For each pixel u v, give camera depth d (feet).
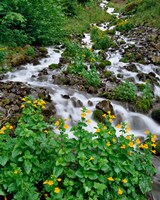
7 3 33.91
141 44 43.39
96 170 12.27
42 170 12.67
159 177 16.55
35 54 34.63
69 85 27.63
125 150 13.21
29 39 37.68
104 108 23.03
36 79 28.48
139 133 22.27
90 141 12.80
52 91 25.38
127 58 37.22
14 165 11.89
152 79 31.30
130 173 12.90
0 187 11.95
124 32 55.26
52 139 13.30
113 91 26.94
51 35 40.63
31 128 12.89
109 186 12.59
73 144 13.00
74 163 13.00
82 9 70.79
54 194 11.75
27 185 11.51
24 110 13.66
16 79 28.09
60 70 30.96
